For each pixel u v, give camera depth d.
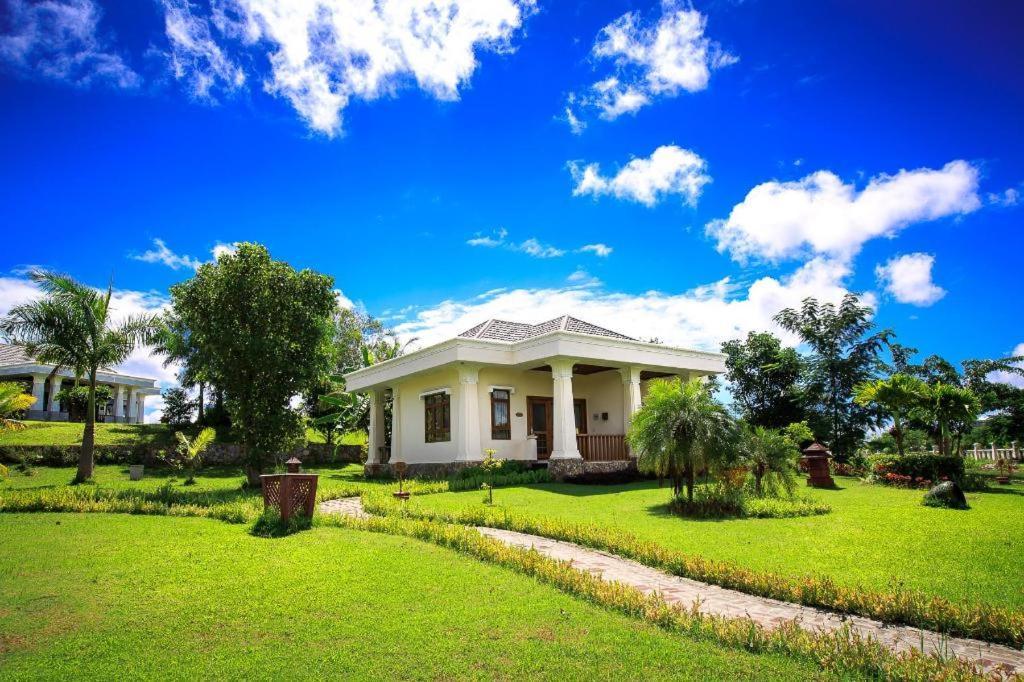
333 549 8.20
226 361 17.25
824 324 29.97
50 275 17.62
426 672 4.39
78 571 7.12
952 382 31.12
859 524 10.38
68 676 4.37
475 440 19.05
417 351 20.66
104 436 24.67
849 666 4.38
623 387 21.58
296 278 18.34
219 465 24.61
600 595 5.90
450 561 7.59
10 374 32.66
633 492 15.38
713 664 4.52
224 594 6.16
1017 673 4.41
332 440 30.25
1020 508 12.66
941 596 6.12
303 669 4.45
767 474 13.75
